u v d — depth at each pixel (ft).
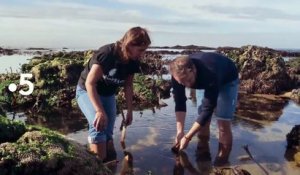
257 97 19.63
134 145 10.85
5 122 7.39
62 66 17.26
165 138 11.53
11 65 33.78
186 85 9.29
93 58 8.98
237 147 10.89
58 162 6.73
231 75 10.34
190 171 9.18
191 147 10.76
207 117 9.60
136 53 8.64
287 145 11.18
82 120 13.78
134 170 9.12
